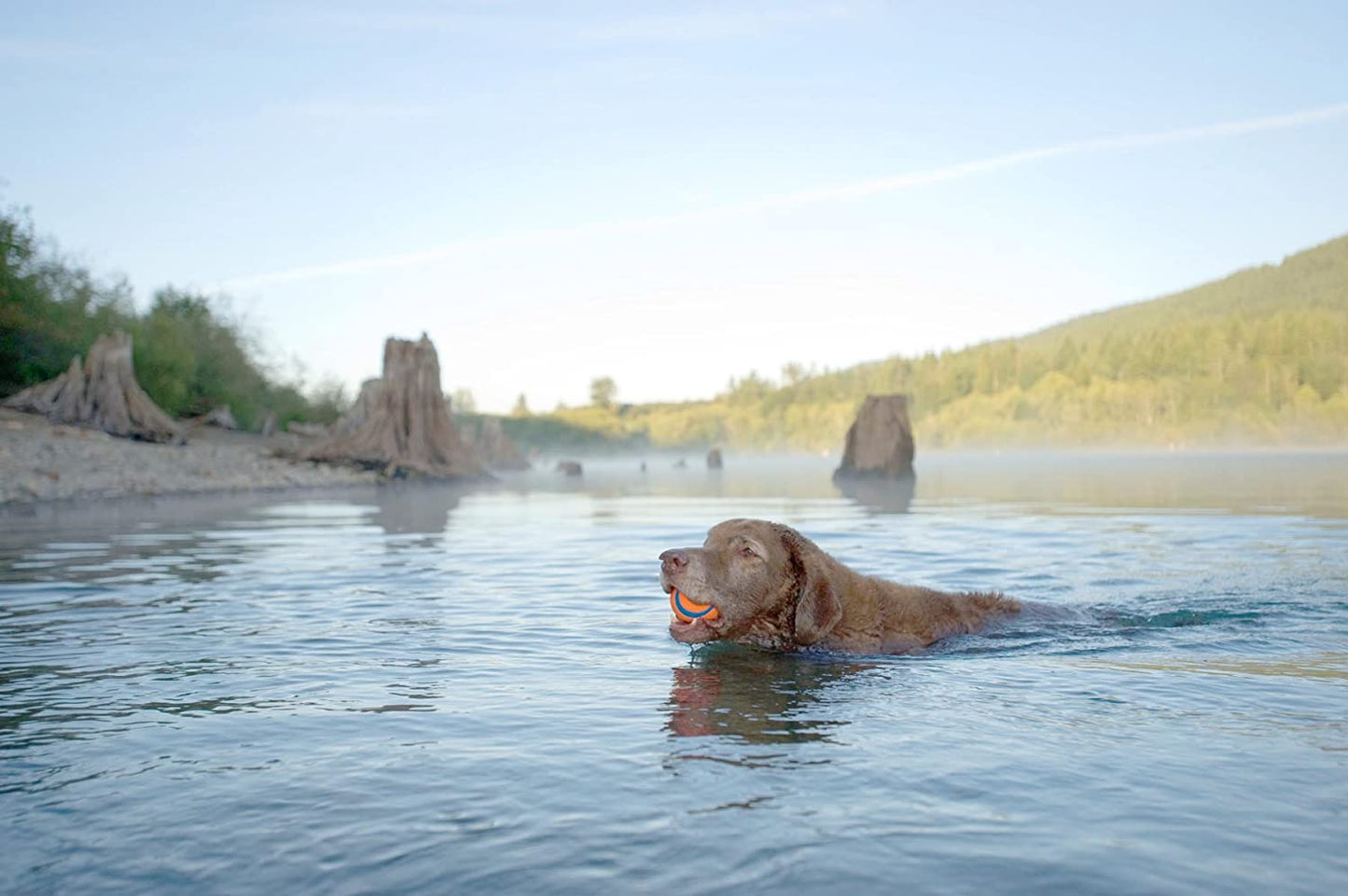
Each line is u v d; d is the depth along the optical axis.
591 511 21.06
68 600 8.34
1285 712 4.55
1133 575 9.59
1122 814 3.22
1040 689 5.12
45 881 2.79
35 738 4.24
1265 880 2.71
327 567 10.77
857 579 6.83
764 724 4.45
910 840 3.02
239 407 52.44
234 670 5.63
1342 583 8.95
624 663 5.92
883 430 38.25
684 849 2.96
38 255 40.41
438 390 39.84
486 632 6.90
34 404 32.81
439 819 3.24
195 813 3.31
